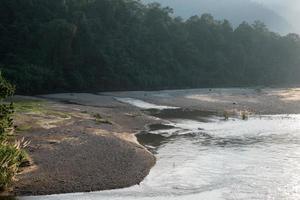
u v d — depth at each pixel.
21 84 82.00
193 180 24.95
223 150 32.81
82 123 40.16
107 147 30.98
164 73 118.38
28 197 21.20
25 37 94.12
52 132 33.94
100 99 71.81
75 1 107.69
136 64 110.44
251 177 25.41
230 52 140.38
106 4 111.19
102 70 101.75
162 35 125.69
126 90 101.38
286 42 155.88
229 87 123.44
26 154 25.58
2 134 24.94
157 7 132.75
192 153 31.78
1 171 21.58
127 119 47.53
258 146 34.38
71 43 96.56
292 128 43.75
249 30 152.12
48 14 99.44
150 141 36.28
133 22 119.25
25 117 39.06
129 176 25.12
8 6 96.69
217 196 22.20
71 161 26.72
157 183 24.39
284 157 30.39
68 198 21.39
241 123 47.31
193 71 125.75
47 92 87.00
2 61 90.50
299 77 156.50
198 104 65.19
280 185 23.80
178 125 45.56
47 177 23.59
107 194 22.30
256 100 69.88
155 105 65.56
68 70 95.62
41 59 92.69
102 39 105.69
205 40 138.00
